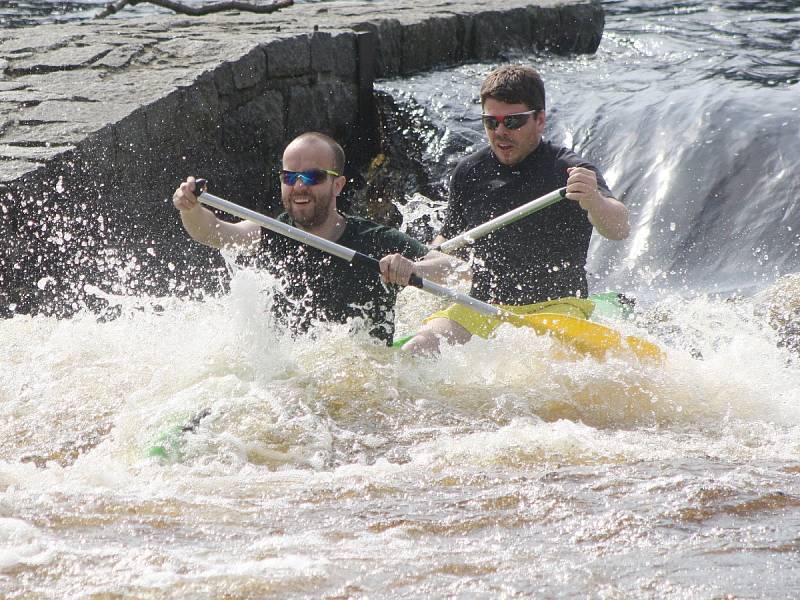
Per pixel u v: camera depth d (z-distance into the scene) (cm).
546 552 976
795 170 2995
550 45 4438
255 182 3288
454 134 3512
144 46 3309
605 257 2956
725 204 2995
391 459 1416
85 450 1430
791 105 3291
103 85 2880
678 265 2875
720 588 879
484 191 2048
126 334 1873
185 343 1812
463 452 1405
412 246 1889
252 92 3228
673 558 952
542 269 2000
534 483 1201
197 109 2944
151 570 919
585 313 2016
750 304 2391
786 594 866
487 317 1930
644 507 1102
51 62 3102
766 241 2859
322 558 952
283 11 4400
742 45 4425
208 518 1077
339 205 3644
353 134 3728
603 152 3303
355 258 1761
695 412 1650
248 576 904
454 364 1806
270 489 1202
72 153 2347
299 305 1862
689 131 3225
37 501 1124
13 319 1970
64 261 2330
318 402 1609
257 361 1725
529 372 1769
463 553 973
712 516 1073
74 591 871
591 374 1745
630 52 4466
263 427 1499
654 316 2306
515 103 1967
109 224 2508
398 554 968
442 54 4084
